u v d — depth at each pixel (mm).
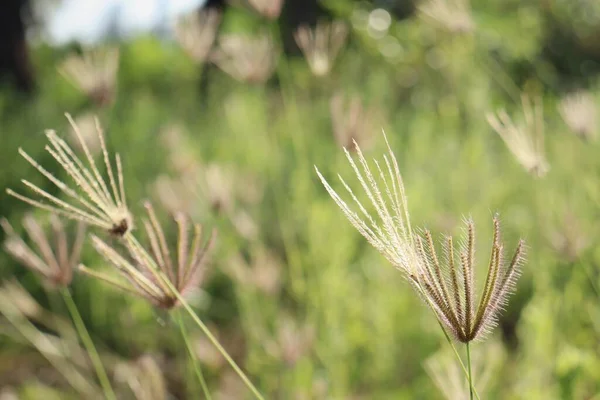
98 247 1308
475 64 4145
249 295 2971
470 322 1033
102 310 3439
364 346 2924
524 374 2369
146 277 1374
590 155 2906
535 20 5203
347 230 3012
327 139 4031
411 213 3107
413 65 5164
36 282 3740
